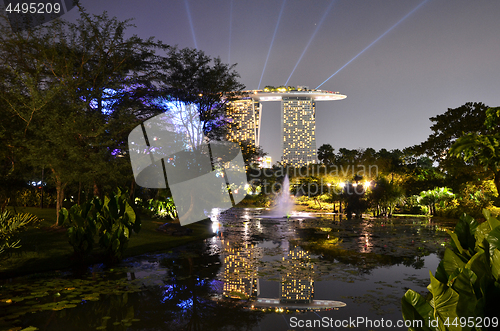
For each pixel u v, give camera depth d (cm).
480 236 251
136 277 678
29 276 671
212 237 1318
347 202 2655
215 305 512
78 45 1486
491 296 185
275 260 869
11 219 563
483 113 2603
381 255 945
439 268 244
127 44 1577
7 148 1064
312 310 491
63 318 453
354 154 4650
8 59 1381
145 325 432
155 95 1788
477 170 2397
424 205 2773
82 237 769
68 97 1241
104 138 1342
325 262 844
